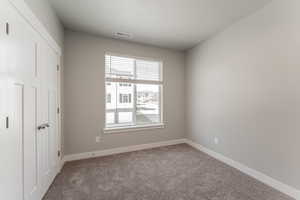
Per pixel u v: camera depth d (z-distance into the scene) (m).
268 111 1.95
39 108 1.62
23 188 1.29
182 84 3.85
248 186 1.92
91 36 2.87
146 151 3.21
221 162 2.66
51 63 2.00
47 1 1.84
